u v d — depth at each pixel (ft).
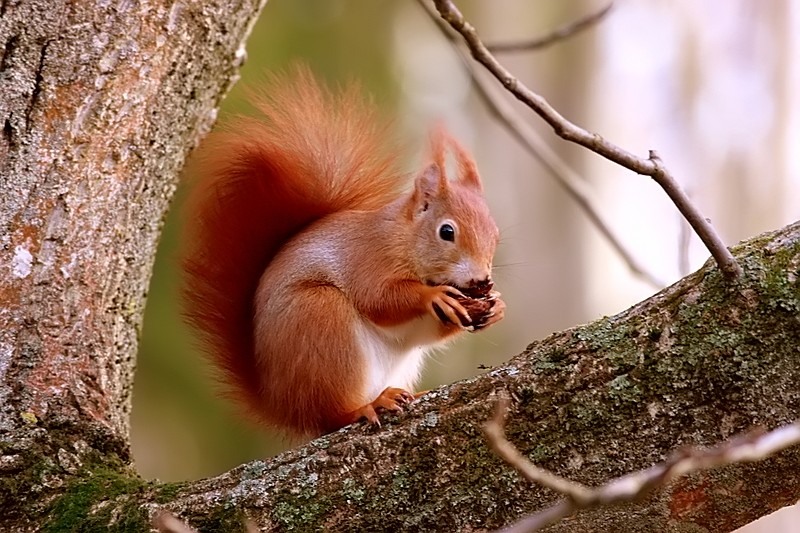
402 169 13.78
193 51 13.48
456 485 13.00
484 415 13.02
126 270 13.42
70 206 13.33
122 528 13.07
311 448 13.08
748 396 12.94
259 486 13.06
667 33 17.69
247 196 13.61
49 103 13.33
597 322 13.05
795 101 17.28
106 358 13.35
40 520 13.11
